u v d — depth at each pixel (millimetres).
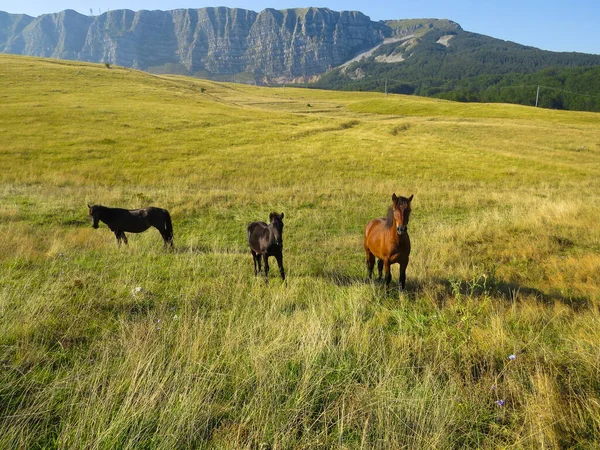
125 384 3973
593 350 4691
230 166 28500
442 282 8164
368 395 3910
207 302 6738
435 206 18375
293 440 3400
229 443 3348
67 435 3311
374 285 7656
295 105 86125
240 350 4824
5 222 13984
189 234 14227
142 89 63531
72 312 5805
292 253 11422
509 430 3564
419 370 4562
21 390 3955
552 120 66188
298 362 4488
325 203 18484
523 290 7777
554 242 11242
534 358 4652
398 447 3357
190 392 3816
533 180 27672
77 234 12750
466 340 4801
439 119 65500
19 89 52719
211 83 122438
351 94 124125
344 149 35875
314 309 5973
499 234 12297
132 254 10445
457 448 3482
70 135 33875
